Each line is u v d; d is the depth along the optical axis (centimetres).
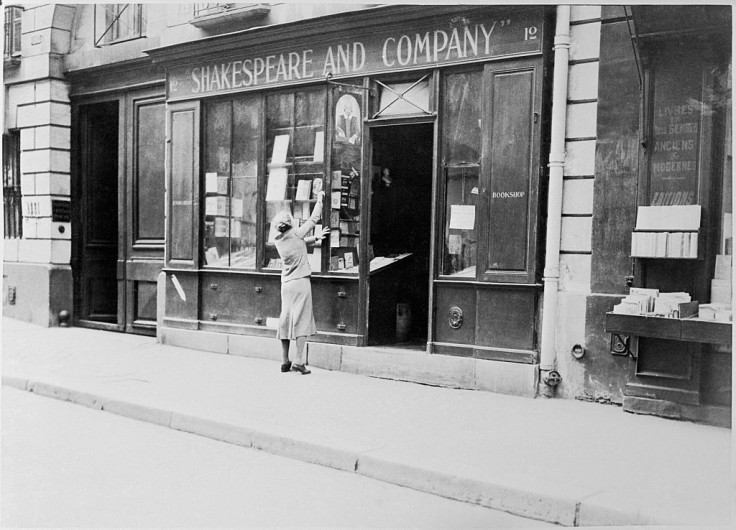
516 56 858
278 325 988
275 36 1055
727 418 725
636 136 798
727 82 743
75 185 1433
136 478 598
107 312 1463
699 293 758
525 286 854
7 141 1485
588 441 664
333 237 1029
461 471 575
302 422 725
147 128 1312
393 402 816
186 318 1202
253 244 1126
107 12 1359
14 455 660
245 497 555
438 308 925
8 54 1452
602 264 820
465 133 909
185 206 1201
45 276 1413
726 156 751
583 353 827
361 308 993
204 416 746
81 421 796
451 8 891
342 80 1005
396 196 1056
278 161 1088
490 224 879
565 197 841
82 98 1411
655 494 526
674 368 754
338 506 541
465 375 889
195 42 1136
